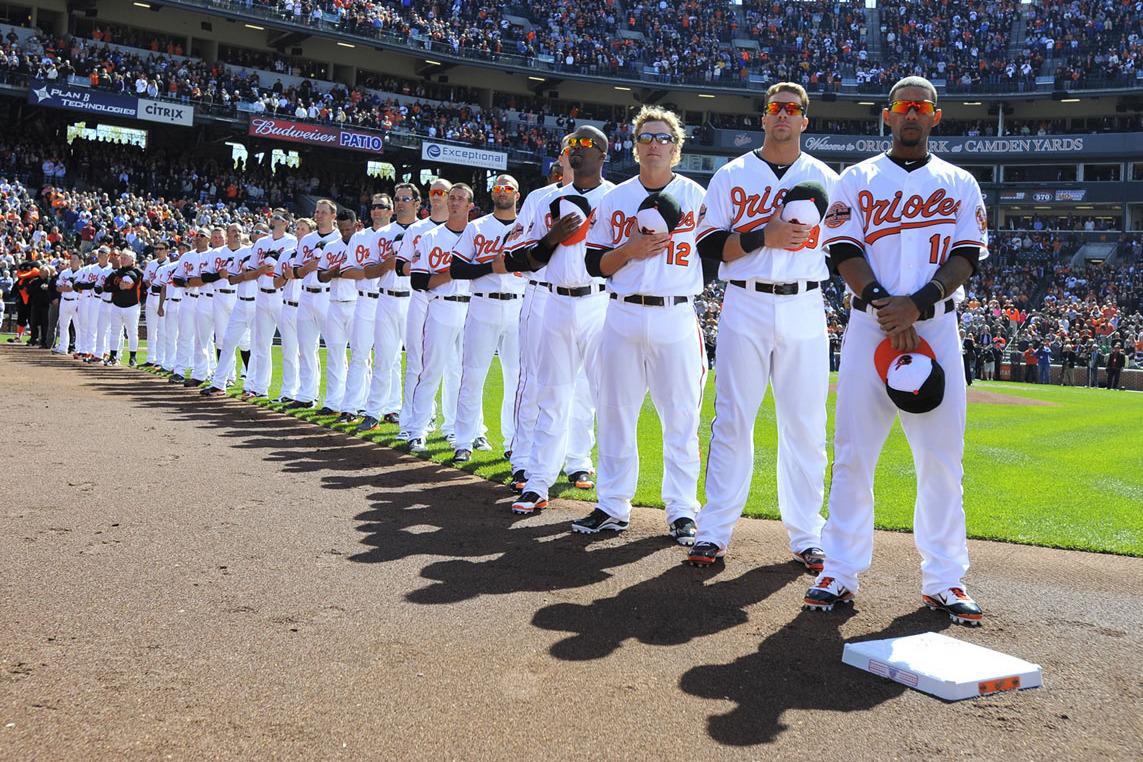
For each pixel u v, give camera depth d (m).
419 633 3.71
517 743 2.80
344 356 11.12
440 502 6.34
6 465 6.89
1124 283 39.44
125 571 4.39
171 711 2.94
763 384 5.04
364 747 2.74
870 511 4.38
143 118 32.75
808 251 4.97
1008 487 7.72
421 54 40.31
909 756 2.81
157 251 17.33
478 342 8.16
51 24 36.38
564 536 5.50
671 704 3.13
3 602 3.88
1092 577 4.90
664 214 5.05
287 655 3.43
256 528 5.33
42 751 2.65
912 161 4.34
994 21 48.19
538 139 42.91
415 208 9.91
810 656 3.63
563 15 46.41
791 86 4.93
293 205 38.34
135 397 12.09
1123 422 14.51
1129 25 45.38
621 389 5.61
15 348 20.20
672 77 44.47
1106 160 42.25
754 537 5.68
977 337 31.39
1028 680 3.37
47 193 30.56
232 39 39.56
